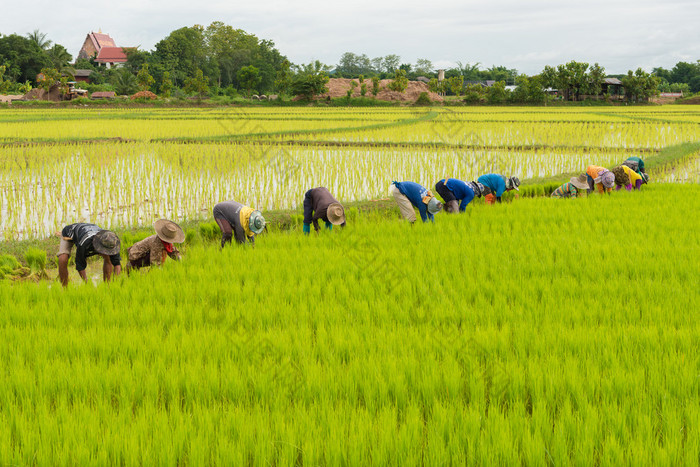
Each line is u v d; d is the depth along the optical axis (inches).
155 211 509.0
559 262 292.0
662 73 5536.4
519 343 197.9
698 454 140.7
